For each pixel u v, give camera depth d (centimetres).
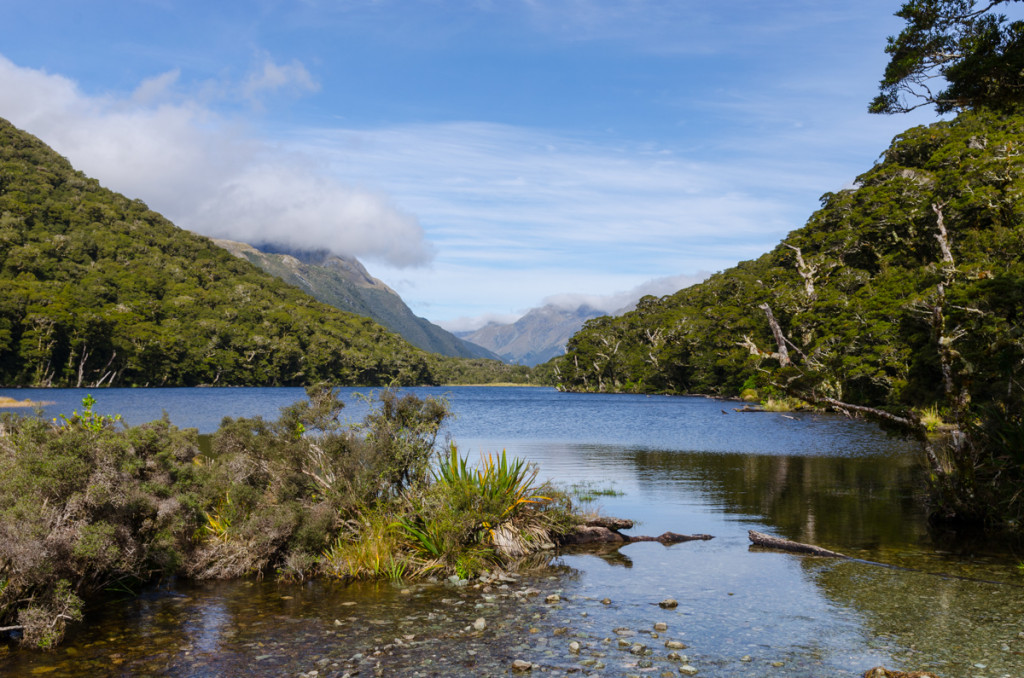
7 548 638
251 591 841
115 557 751
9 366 12862
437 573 927
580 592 822
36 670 574
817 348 6041
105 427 971
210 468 1173
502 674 558
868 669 557
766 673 553
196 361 16150
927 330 3088
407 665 581
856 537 1116
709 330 11112
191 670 574
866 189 9006
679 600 779
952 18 1323
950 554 993
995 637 632
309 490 1055
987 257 5088
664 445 2961
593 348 16112
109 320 14462
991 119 9069
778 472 2014
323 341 19038
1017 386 1235
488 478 1095
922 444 1241
